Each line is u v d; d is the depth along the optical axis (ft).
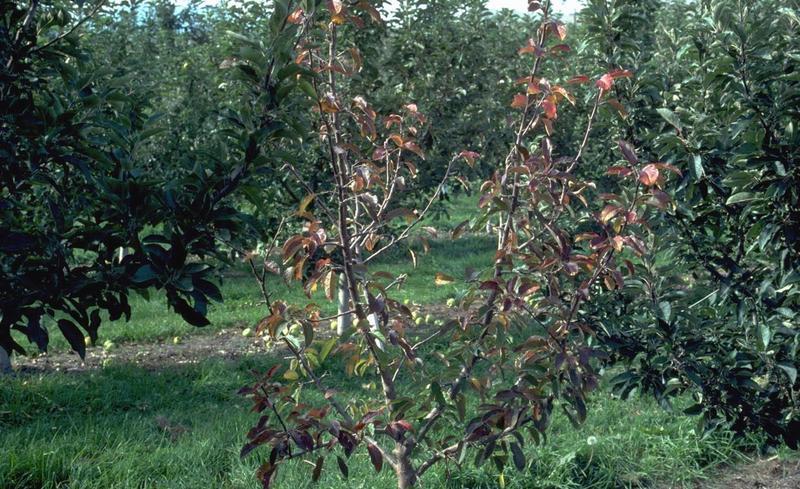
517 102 11.30
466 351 11.42
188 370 25.23
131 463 16.25
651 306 16.08
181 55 37.17
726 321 16.38
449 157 29.37
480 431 11.05
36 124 9.80
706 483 16.72
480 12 31.96
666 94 18.12
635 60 18.03
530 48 11.01
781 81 15.11
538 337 11.06
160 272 9.11
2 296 9.25
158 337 30.32
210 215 9.62
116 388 23.17
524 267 11.75
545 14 11.42
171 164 29.60
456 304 11.11
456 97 30.12
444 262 44.42
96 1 13.44
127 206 9.43
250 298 35.99
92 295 9.58
